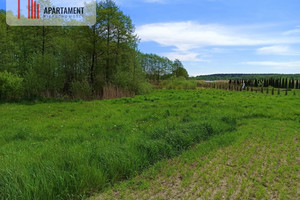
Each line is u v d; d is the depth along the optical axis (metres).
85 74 21.70
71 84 20.09
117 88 20.67
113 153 3.96
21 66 20.88
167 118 8.29
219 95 20.27
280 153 4.55
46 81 17.78
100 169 3.50
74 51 20.38
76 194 3.04
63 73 19.83
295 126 7.08
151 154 4.37
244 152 4.62
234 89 30.55
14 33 22.06
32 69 17.61
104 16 20.20
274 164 3.92
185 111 10.02
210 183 3.29
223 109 10.60
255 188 3.13
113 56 22.39
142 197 2.97
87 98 18.78
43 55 18.83
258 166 3.89
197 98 16.94
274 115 9.00
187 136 5.37
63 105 13.41
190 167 3.94
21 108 11.94
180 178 3.53
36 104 14.18
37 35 21.23
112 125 7.21
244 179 3.40
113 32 21.81
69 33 22.44
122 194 3.03
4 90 15.25
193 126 6.31
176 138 5.20
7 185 2.71
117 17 21.23
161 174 3.70
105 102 15.05
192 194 3.01
